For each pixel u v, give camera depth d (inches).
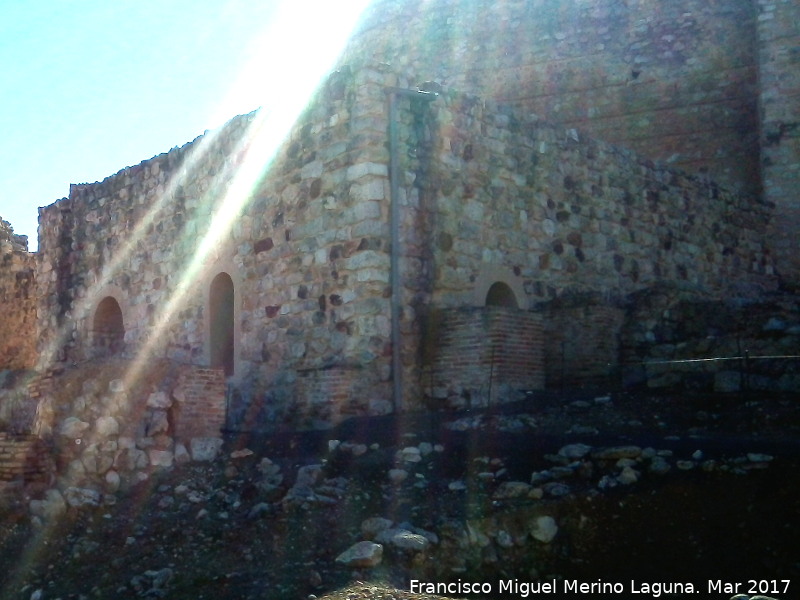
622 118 1075.9
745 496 366.9
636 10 1087.0
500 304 664.4
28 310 1067.9
